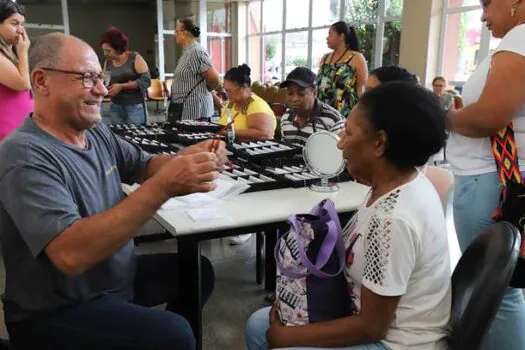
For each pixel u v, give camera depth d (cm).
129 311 121
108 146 145
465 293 101
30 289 117
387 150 99
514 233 100
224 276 261
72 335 116
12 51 229
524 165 137
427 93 99
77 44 118
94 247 101
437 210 101
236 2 1085
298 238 109
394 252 94
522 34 126
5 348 132
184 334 119
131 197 106
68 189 116
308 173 196
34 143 113
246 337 132
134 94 399
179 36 376
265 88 598
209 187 110
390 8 702
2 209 113
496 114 128
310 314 107
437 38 623
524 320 142
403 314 101
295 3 936
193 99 371
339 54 338
